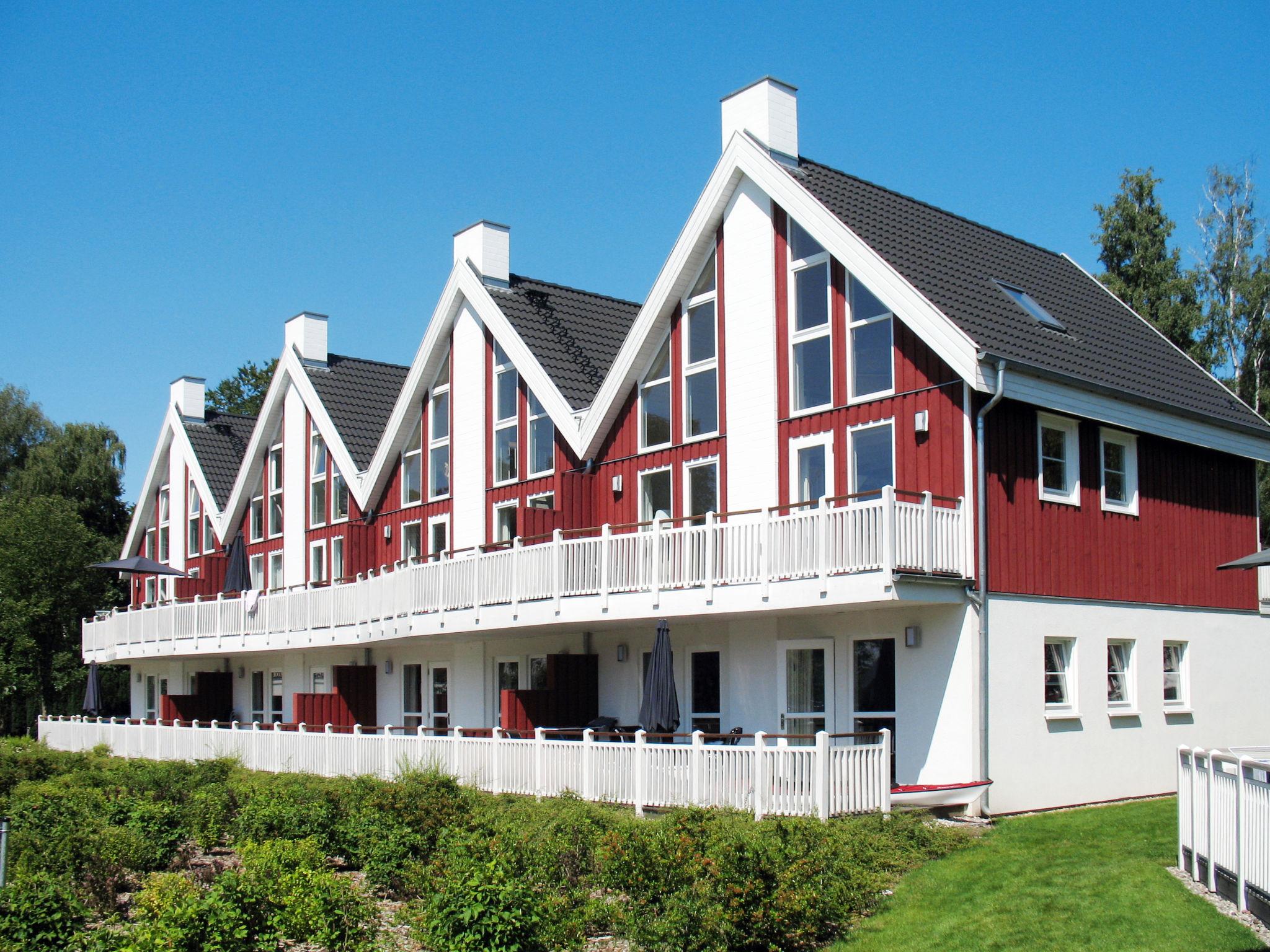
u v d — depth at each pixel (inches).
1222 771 490.9
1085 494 818.2
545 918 456.1
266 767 1089.4
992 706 727.7
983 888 530.6
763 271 866.8
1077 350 841.5
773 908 465.4
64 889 500.1
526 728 932.0
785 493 832.9
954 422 746.8
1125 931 451.2
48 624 2043.6
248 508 1557.6
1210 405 930.7
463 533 1145.4
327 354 1467.8
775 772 649.0
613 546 840.9
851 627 788.6
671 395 930.1
